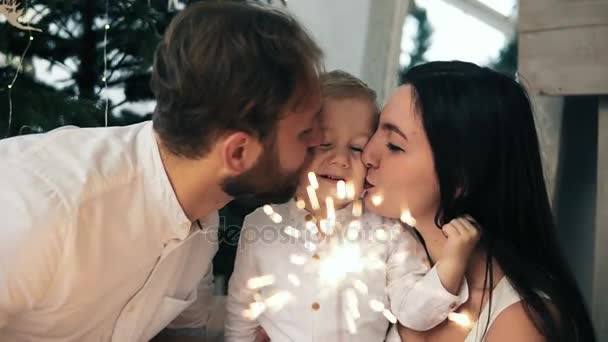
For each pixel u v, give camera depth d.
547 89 1.41
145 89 1.54
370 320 0.96
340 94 0.95
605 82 1.34
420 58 1.69
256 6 0.86
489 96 0.90
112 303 0.90
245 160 0.84
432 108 0.89
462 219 0.91
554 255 0.97
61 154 0.84
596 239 1.39
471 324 0.92
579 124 1.53
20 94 1.36
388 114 0.93
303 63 0.83
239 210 1.39
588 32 1.35
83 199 0.79
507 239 0.94
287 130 0.84
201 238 1.00
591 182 1.54
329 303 0.96
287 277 0.98
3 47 1.41
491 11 1.61
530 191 0.94
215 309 1.24
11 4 1.35
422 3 1.70
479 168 0.90
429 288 0.90
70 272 0.79
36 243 0.75
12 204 0.76
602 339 1.37
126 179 0.85
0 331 0.87
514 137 0.91
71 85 1.51
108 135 0.90
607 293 1.37
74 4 1.46
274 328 1.00
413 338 0.97
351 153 0.95
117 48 1.48
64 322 0.86
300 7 1.79
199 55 0.80
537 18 1.40
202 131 0.81
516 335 0.87
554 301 0.90
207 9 0.84
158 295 0.95
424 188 0.91
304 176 0.96
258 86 0.80
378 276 0.97
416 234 1.01
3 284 0.75
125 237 0.85
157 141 0.86
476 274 0.95
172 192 0.86
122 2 1.47
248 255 1.02
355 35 1.77
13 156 0.83
